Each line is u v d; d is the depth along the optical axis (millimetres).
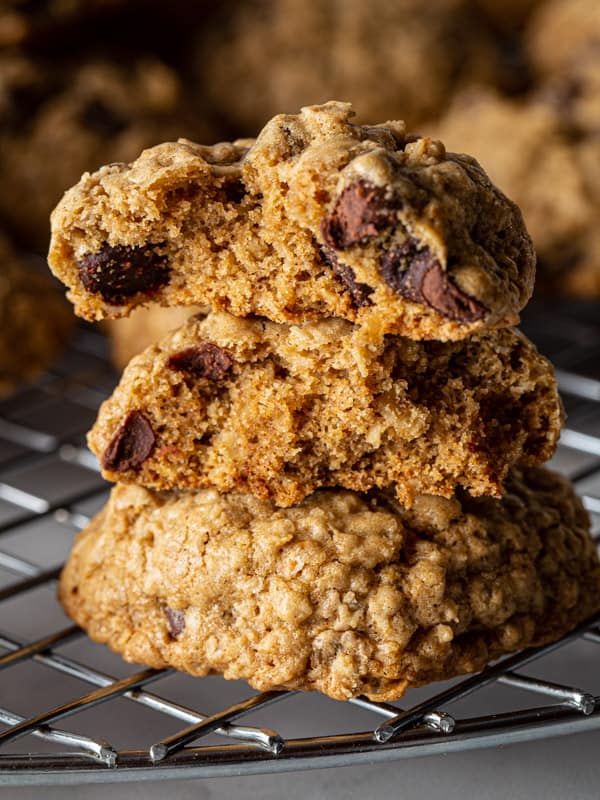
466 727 274
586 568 305
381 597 284
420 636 286
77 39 456
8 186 437
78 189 287
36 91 439
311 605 284
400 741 273
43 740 302
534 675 316
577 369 415
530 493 310
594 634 302
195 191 285
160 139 443
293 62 479
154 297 294
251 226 286
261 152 281
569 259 421
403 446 293
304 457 294
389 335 287
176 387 294
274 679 284
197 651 290
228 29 489
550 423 297
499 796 285
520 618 295
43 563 353
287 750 271
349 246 273
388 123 290
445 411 292
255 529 290
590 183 420
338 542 287
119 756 271
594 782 287
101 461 298
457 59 490
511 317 276
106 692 287
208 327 293
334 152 274
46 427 405
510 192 423
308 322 288
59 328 423
